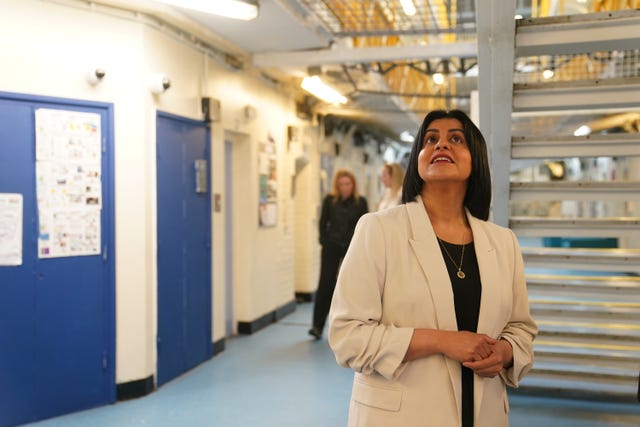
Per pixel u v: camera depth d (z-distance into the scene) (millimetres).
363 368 1357
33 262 3479
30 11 3402
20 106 3393
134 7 3785
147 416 3596
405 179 1571
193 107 4594
